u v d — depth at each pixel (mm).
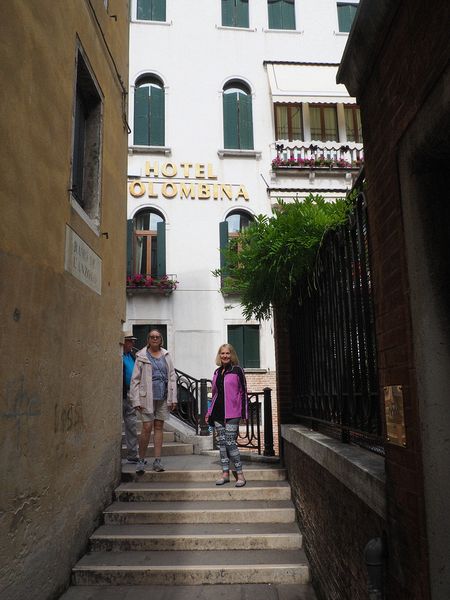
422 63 1849
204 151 14633
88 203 5367
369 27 2248
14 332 3189
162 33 15188
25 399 3352
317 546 4059
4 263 3051
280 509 5348
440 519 1787
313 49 15703
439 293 1897
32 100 3512
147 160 14406
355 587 2836
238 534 4926
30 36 3488
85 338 4777
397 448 2150
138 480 6273
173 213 14195
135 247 14117
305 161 14453
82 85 5227
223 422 6043
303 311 5020
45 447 3711
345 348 3322
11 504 3135
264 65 15367
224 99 15078
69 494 4277
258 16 15727
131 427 7102
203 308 13812
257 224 4605
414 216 1975
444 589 1752
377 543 2275
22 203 3324
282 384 6148
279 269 4539
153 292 13680
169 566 4418
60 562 4055
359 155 14828
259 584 4355
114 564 4457
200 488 5832
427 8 1802
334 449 3248
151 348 6555
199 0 15547
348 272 3182
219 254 14078
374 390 2775
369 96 2500
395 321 2189
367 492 2496
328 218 4027
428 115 1801
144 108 14648
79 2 4746
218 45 15359
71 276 4348
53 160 3936
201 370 13562
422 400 1895
